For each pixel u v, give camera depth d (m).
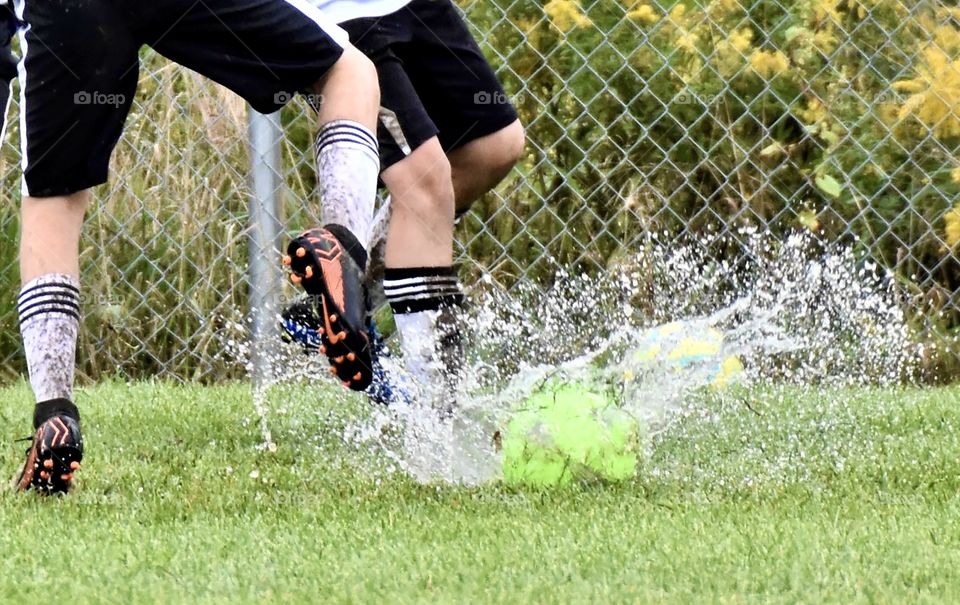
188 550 7.22
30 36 8.58
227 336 15.55
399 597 6.22
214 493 9.05
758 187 16.67
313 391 13.51
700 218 16.47
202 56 8.55
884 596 6.27
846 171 16.62
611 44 15.77
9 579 6.59
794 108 16.69
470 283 15.83
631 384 11.60
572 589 6.38
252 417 12.54
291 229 15.56
